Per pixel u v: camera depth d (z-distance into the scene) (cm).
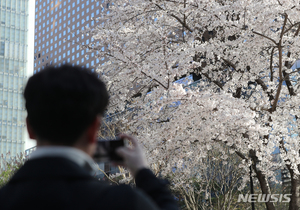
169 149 806
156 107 738
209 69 995
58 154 86
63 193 80
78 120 87
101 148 108
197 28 1040
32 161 85
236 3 813
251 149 925
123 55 793
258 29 840
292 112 873
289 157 816
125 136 111
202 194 1661
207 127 777
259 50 938
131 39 988
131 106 926
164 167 905
